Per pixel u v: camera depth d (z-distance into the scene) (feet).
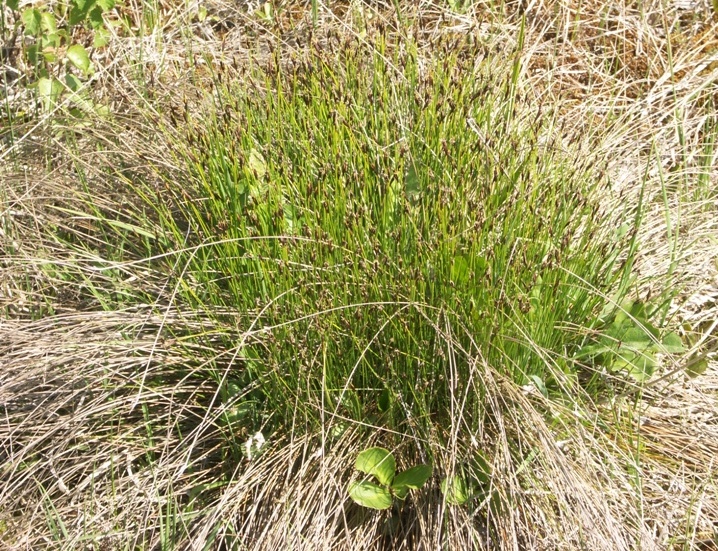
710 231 2.36
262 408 1.99
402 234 1.91
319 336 1.86
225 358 2.02
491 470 1.81
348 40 2.47
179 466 1.92
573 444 1.89
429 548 1.78
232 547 1.80
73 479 1.98
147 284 2.19
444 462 1.82
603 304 2.06
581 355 2.00
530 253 1.92
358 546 1.82
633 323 2.00
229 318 1.99
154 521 1.86
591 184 2.25
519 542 1.82
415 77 2.28
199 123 2.39
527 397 1.93
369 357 1.91
